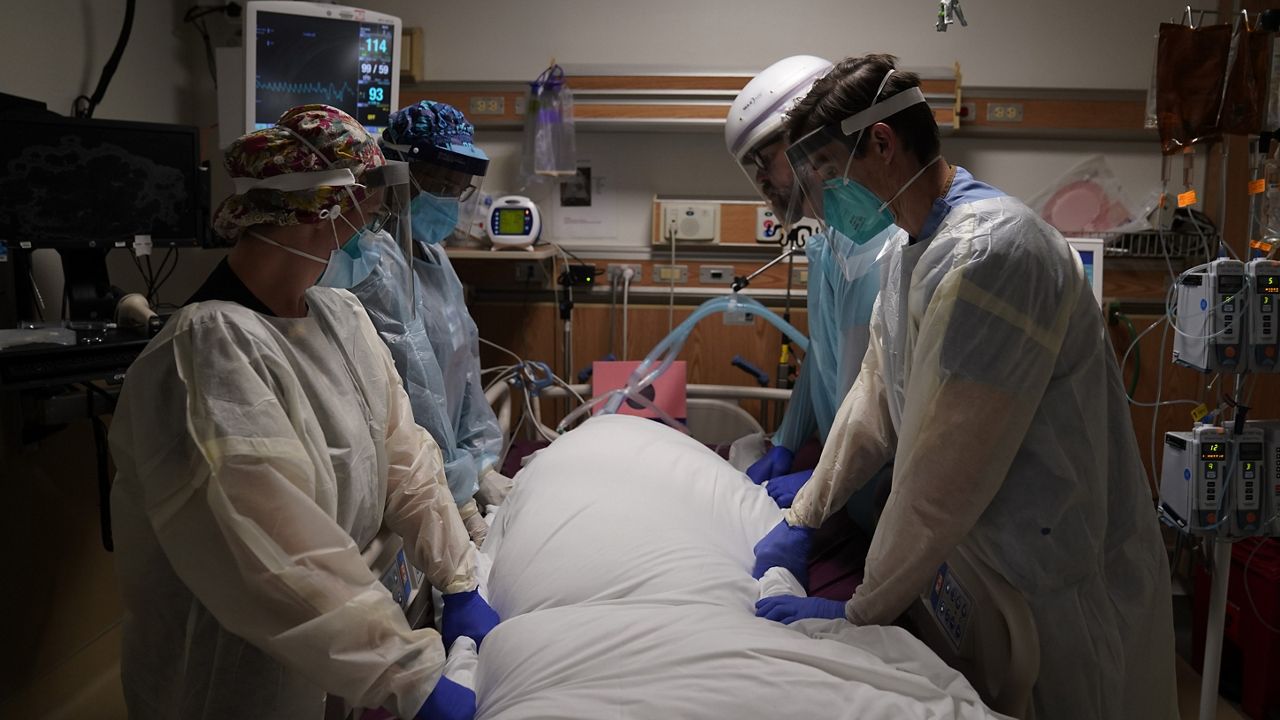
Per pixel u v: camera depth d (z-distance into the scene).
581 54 2.91
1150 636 1.20
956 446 1.06
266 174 0.95
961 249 1.07
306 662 0.90
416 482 1.24
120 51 2.40
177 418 0.89
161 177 1.93
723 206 2.88
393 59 2.33
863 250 1.40
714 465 1.77
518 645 1.08
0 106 1.77
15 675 1.93
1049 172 2.88
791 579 1.44
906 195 1.18
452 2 2.90
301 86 2.28
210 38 2.98
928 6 2.81
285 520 0.88
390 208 1.10
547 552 1.34
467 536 1.31
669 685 0.94
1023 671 1.11
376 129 2.34
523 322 3.03
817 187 1.26
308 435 0.96
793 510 1.59
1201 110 1.71
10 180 1.74
